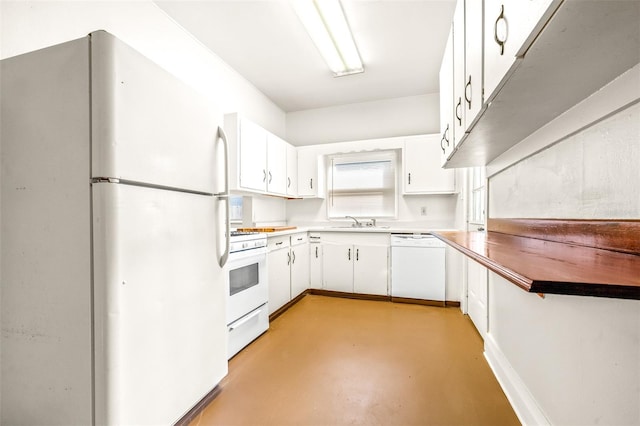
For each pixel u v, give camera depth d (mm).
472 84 1090
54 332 1078
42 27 1499
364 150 3637
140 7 2000
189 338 1379
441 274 3111
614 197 808
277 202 4051
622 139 775
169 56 2227
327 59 2783
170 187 1278
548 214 1173
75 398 1050
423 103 3688
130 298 1082
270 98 3789
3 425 1162
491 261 744
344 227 3846
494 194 1841
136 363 1104
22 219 1120
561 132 1034
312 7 2057
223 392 1600
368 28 2346
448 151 1745
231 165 2604
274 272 2783
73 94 1044
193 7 2125
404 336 2320
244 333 2135
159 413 1203
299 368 1841
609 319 809
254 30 2385
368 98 3803
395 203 3791
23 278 1121
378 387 1630
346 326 2541
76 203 1044
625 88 744
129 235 1081
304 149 3895
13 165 1131
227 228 1627
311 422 1368
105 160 1007
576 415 968
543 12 542
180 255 1333
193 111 1419
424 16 2207
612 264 658
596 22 539
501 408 1451
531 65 708
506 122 1110
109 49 1016
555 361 1104
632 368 729
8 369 1150
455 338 2277
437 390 1599
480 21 977
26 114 1111
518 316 1464
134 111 1100
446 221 3580
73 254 1049
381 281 3330
